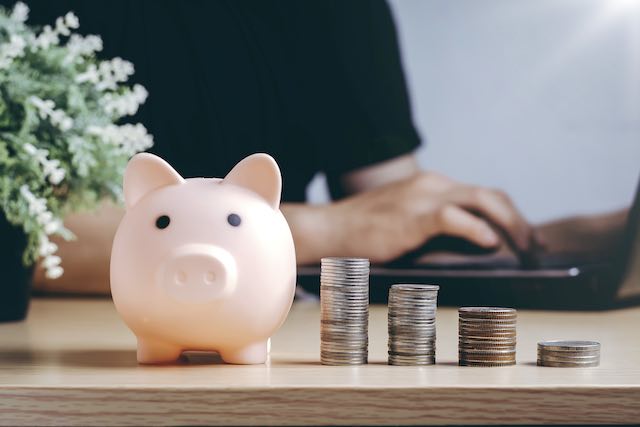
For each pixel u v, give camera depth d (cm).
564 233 215
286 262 110
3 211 151
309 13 220
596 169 215
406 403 100
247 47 221
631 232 213
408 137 219
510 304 213
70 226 221
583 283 210
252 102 221
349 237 219
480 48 218
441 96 218
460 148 218
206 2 221
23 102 145
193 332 108
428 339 115
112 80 160
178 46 221
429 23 218
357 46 220
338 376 106
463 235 215
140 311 107
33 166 144
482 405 100
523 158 217
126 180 112
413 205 217
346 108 220
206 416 99
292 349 133
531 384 102
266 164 111
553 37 217
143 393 99
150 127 220
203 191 109
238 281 106
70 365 115
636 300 212
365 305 116
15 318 167
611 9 216
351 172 219
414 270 216
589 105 216
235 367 113
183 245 105
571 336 155
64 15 220
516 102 217
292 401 99
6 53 141
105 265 220
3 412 99
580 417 100
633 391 101
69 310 193
